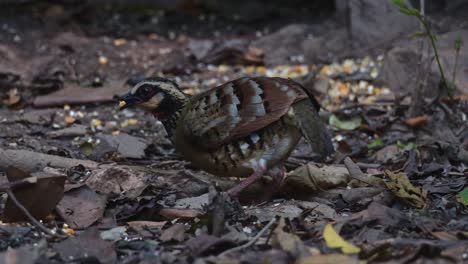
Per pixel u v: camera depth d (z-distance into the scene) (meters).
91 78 15.57
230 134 9.40
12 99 14.11
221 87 9.74
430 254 7.80
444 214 9.24
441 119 12.98
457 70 14.07
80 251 8.12
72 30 17.47
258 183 10.30
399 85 14.59
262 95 9.34
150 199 9.39
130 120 13.55
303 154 11.95
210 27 18.50
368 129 13.00
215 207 8.52
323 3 19.23
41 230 8.72
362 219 8.89
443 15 15.98
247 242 8.35
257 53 16.28
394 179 9.90
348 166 10.38
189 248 8.10
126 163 11.48
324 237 8.11
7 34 16.89
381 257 7.78
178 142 10.02
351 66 15.77
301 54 16.58
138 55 16.61
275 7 19.20
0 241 8.45
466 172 10.94
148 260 7.89
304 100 9.39
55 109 14.02
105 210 9.44
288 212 9.32
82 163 11.03
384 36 16.12
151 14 19.06
